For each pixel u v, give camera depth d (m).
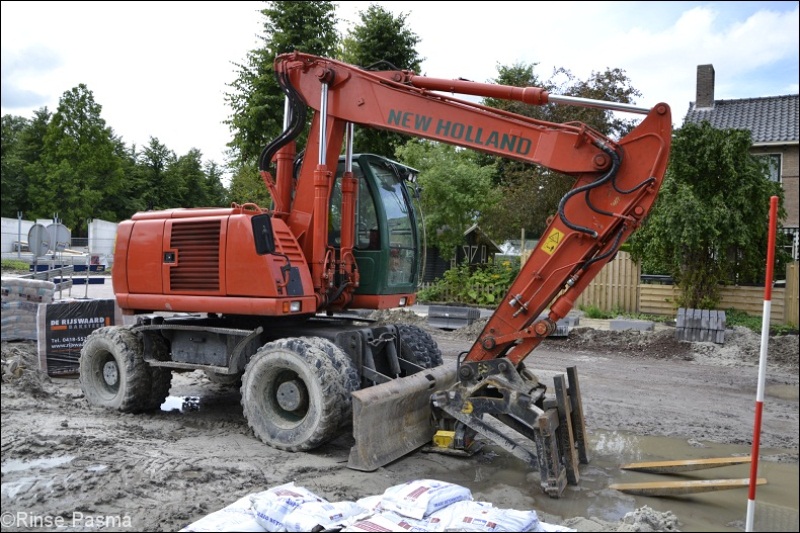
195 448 5.47
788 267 11.71
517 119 5.18
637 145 4.80
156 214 6.56
